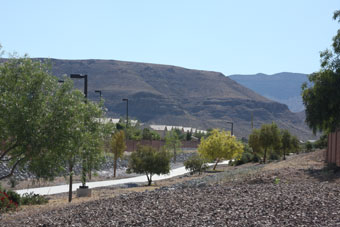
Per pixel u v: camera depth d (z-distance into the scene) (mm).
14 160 13711
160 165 27766
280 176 18047
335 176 16859
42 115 12922
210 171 39344
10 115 12398
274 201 10609
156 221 9227
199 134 126875
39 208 15430
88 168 16953
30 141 12422
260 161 47531
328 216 8727
